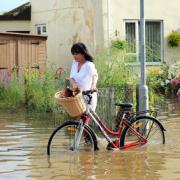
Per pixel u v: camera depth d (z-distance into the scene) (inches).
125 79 854.5
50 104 917.8
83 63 596.4
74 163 521.0
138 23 1269.7
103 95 705.6
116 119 608.4
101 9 1227.2
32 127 761.6
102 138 612.4
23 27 1465.3
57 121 815.1
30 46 1250.0
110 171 485.4
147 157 546.6
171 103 1026.7
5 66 1221.1
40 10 1417.3
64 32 1334.9
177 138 659.4
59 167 504.7
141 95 693.9
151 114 709.3
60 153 570.3
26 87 1007.6
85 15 1270.9
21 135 693.9
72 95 560.7
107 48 995.9
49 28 1386.6
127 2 1256.8
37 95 959.6
